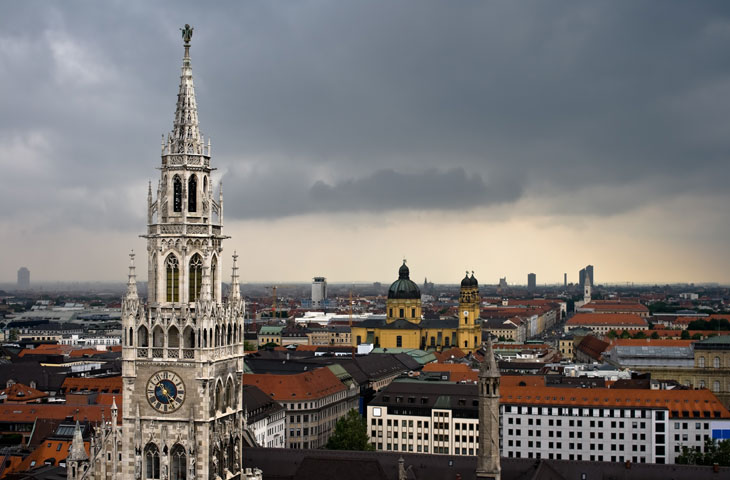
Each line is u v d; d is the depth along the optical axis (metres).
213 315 93.25
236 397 98.62
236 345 98.00
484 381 107.38
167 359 92.62
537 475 127.94
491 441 107.06
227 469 96.50
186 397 92.50
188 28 95.62
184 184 93.19
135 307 93.44
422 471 142.38
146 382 93.31
